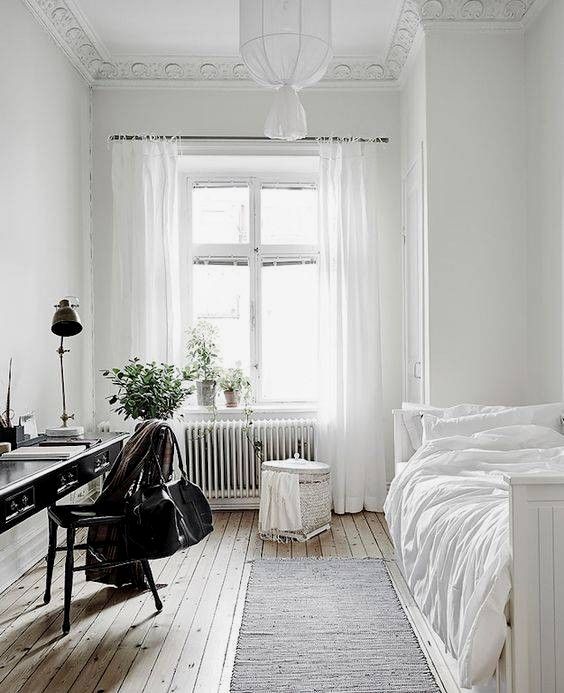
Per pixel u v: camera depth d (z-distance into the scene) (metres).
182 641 3.05
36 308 4.28
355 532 4.76
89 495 5.26
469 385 4.61
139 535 3.15
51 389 4.52
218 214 5.84
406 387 5.39
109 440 3.95
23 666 2.82
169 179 5.31
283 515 4.55
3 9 3.83
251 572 3.93
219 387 5.68
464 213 4.62
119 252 5.23
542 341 4.35
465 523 2.54
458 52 4.62
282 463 4.70
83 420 5.20
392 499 3.53
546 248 4.27
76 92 5.12
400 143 5.52
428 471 3.34
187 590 3.68
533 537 2.13
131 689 2.63
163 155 5.29
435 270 4.62
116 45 5.12
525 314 4.62
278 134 3.48
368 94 5.53
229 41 5.09
